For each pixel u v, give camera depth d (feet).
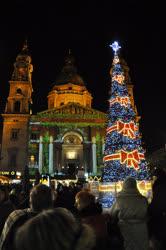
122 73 116.98
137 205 26.05
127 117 108.68
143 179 102.12
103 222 22.52
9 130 249.75
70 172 207.72
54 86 312.29
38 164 247.91
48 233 9.00
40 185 21.07
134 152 104.47
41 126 262.67
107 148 108.78
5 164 240.53
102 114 270.26
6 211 29.17
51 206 20.53
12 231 16.84
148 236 25.13
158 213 23.63
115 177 102.58
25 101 259.19
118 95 111.96
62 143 260.83
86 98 306.14
